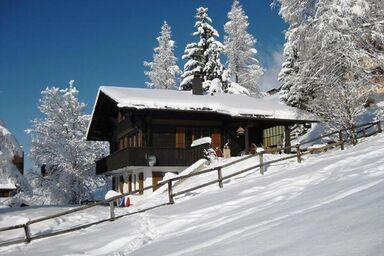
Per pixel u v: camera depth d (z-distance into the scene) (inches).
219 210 441.7
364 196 280.4
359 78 978.7
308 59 1072.2
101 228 504.7
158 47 2219.5
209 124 1205.1
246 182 601.6
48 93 1638.8
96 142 1652.3
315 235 213.5
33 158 1552.7
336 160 582.9
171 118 1168.2
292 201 371.6
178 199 646.5
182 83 1895.9
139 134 1133.1
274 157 911.7
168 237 366.3
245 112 1131.3
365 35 990.4
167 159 1100.5
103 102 1334.9
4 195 1414.9
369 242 177.2
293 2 1115.9
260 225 292.5
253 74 1926.7
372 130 1064.8
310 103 1153.4
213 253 232.8
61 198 1521.9
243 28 1940.2
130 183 1256.2
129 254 320.2
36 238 499.5
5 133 908.0
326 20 973.2
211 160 986.7
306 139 1462.8
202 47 1936.5
